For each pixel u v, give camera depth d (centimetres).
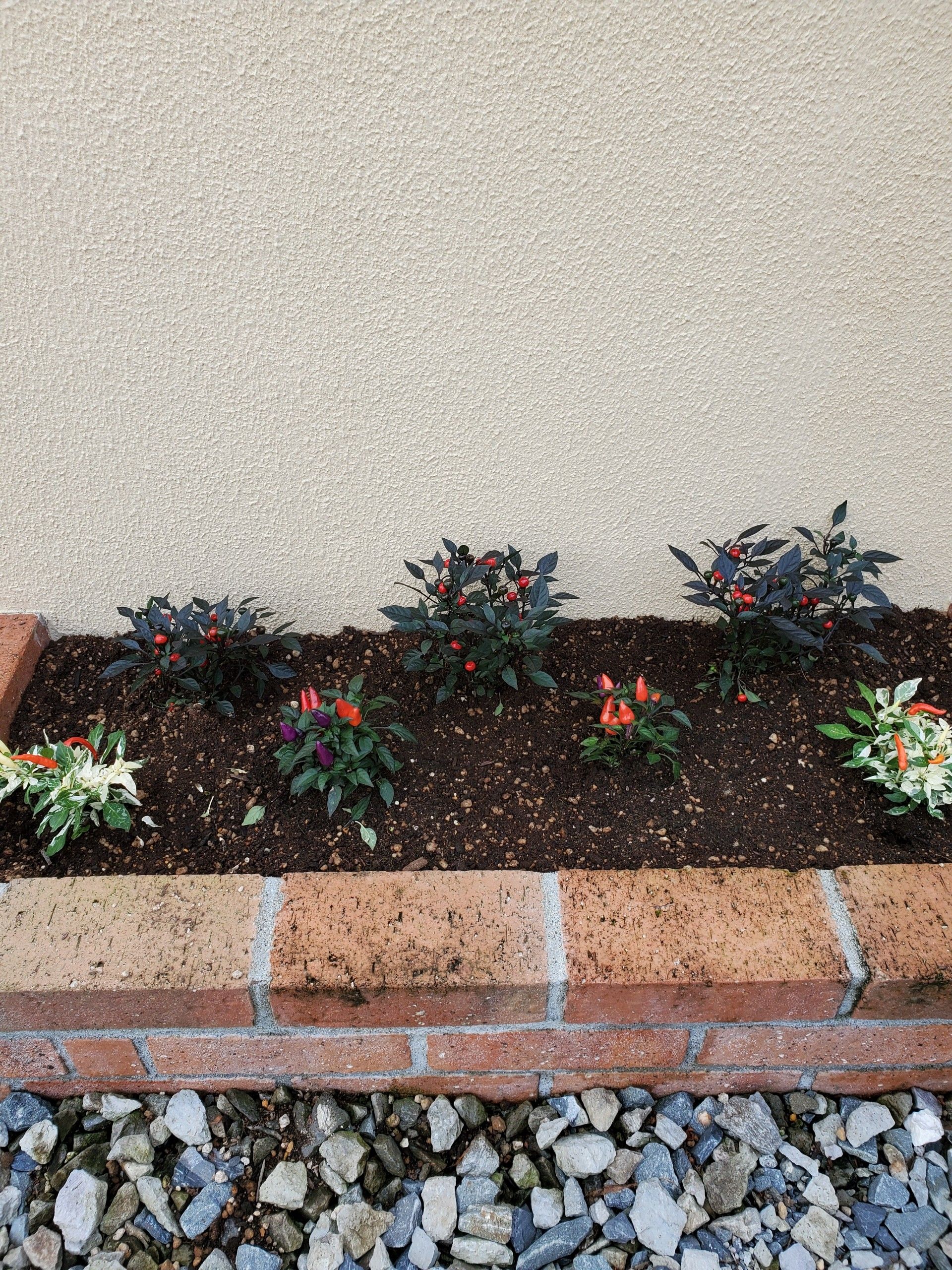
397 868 168
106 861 170
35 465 191
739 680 206
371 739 174
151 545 207
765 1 141
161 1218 150
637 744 188
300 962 146
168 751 192
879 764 174
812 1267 145
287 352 179
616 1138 162
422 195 160
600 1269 145
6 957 147
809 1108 166
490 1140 162
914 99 151
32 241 162
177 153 154
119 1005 146
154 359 178
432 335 178
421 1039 155
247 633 222
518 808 179
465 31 143
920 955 146
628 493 206
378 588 218
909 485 205
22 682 206
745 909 154
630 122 153
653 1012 149
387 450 195
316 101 149
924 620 225
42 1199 153
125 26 140
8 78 145
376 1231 148
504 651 192
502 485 203
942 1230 150
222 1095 165
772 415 194
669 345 182
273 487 199
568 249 168
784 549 217
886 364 186
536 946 148
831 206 164
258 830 175
